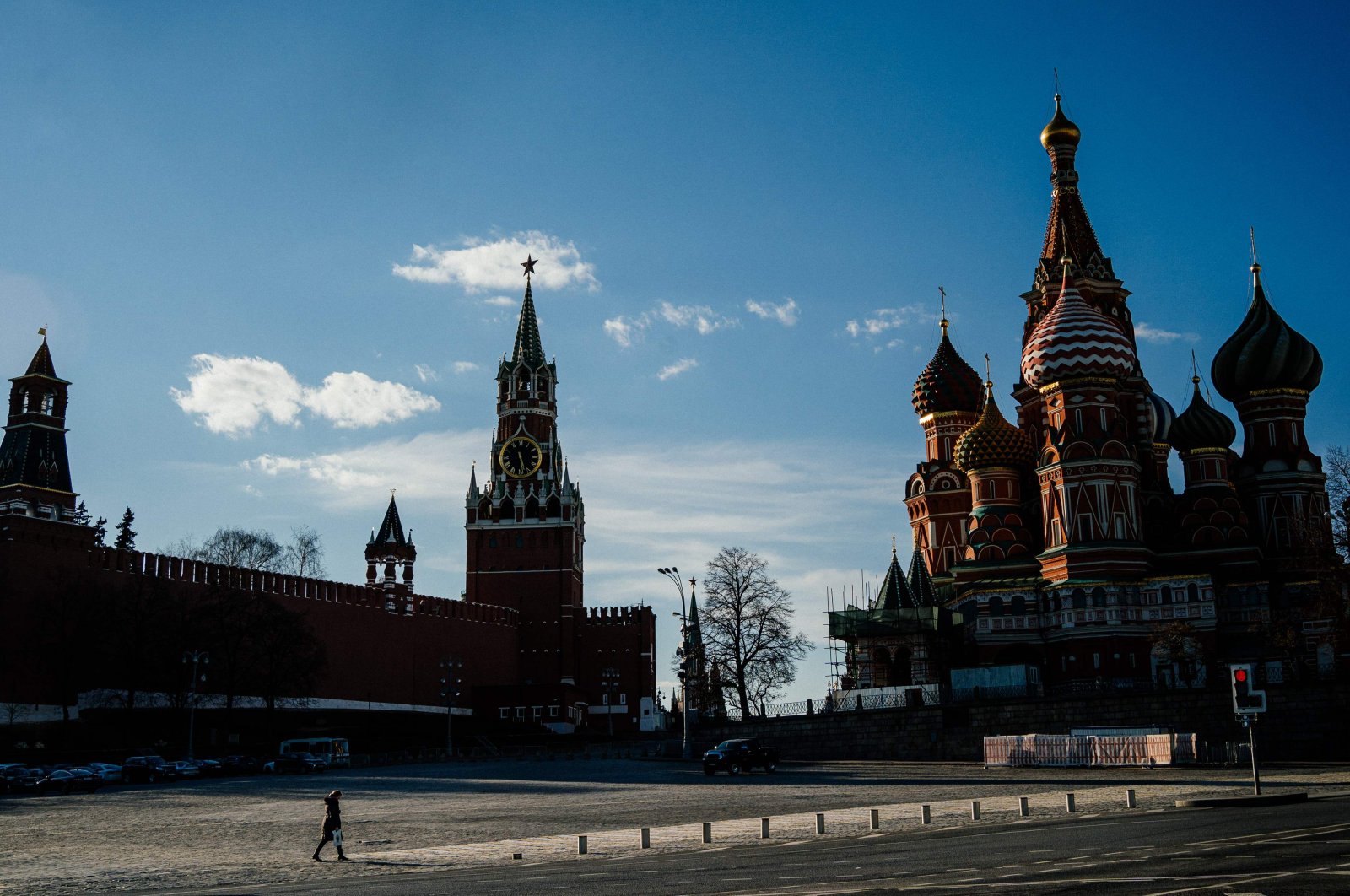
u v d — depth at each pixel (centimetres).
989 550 12206
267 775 9156
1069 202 13488
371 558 15888
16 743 10325
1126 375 11769
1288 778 5731
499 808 5475
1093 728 8019
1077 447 11444
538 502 18688
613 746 11981
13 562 11088
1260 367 12169
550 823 4756
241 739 11988
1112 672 10900
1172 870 2498
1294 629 10238
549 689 16888
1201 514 11756
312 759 9644
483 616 17438
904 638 11644
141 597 11638
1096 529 11288
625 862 3334
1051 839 3291
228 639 12306
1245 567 11512
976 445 12575
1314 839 2930
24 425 13750
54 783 7638
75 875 3544
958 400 14112
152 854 4066
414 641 15850
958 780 6359
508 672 17888
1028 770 7100
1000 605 11494
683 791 6219
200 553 14250
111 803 6400
